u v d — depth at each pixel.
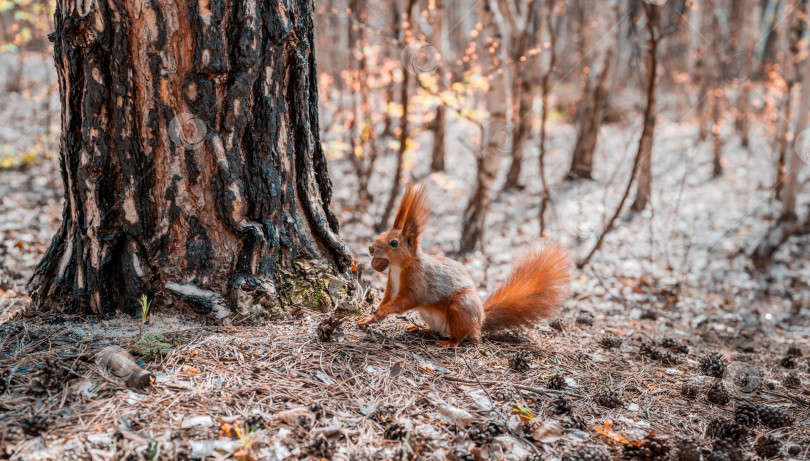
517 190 10.98
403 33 7.55
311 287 3.72
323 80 10.19
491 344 3.77
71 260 3.44
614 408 3.10
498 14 7.30
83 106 3.20
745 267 7.36
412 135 8.61
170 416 2.54
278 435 2.48
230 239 3.46
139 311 3.41
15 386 2.65
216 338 3.22
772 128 11.91
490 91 7.32
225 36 3.19
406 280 3.54
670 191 11.12
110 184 3.31
